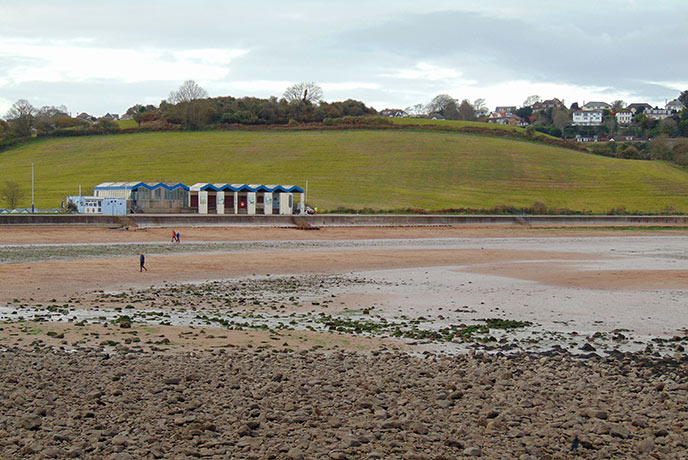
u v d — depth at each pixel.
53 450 11.09
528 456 11.52
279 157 136.62
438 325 24.89
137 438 11.88
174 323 24.20
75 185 110.06
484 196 114.75
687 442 12.41
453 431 12.77
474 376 17.03
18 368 16.33
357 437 12.18
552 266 45.28
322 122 179.62
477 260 48.84
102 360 17.66
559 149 156.88
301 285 35.00
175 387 15.12
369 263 45.53
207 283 35.19
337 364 18.08
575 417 13.60
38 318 24.39
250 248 55.00
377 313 27.30
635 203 115.31
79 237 58.06
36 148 148.25
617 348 21.36
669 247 64.69
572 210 106.06
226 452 11.42
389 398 14.76
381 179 122.38
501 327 24.56
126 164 130.00
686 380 17.12
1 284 32.72
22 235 57.09
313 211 86.38
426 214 94.25
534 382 16.42
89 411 13.20
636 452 11.94
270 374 16.66
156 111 191.12
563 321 26.02
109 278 36.00
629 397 15.41
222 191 82.06
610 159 148.62
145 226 66.88
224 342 20.94
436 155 142.00
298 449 11.55
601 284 36.47
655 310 28.64
